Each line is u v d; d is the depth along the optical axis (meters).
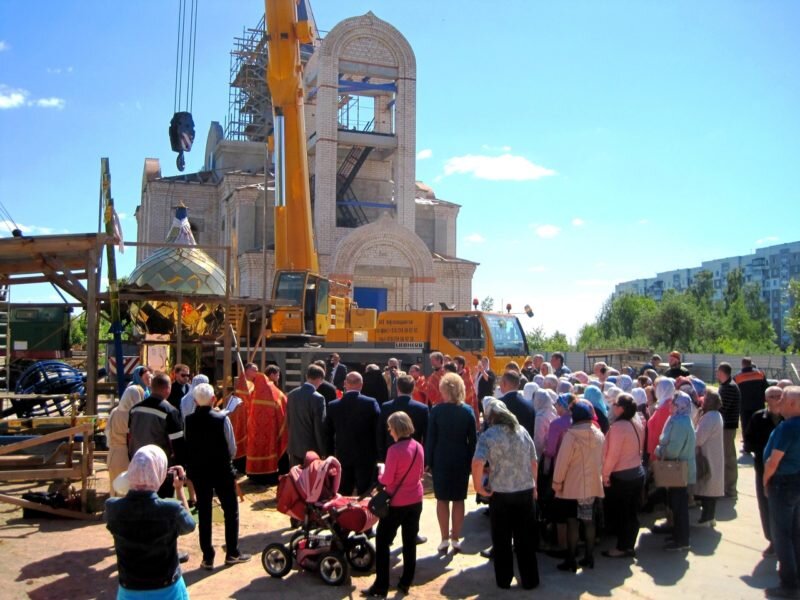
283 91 19.30
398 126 37.44
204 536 7.31
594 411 8.11
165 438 7.92
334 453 8.80
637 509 8.04
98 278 12.11
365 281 35.47
